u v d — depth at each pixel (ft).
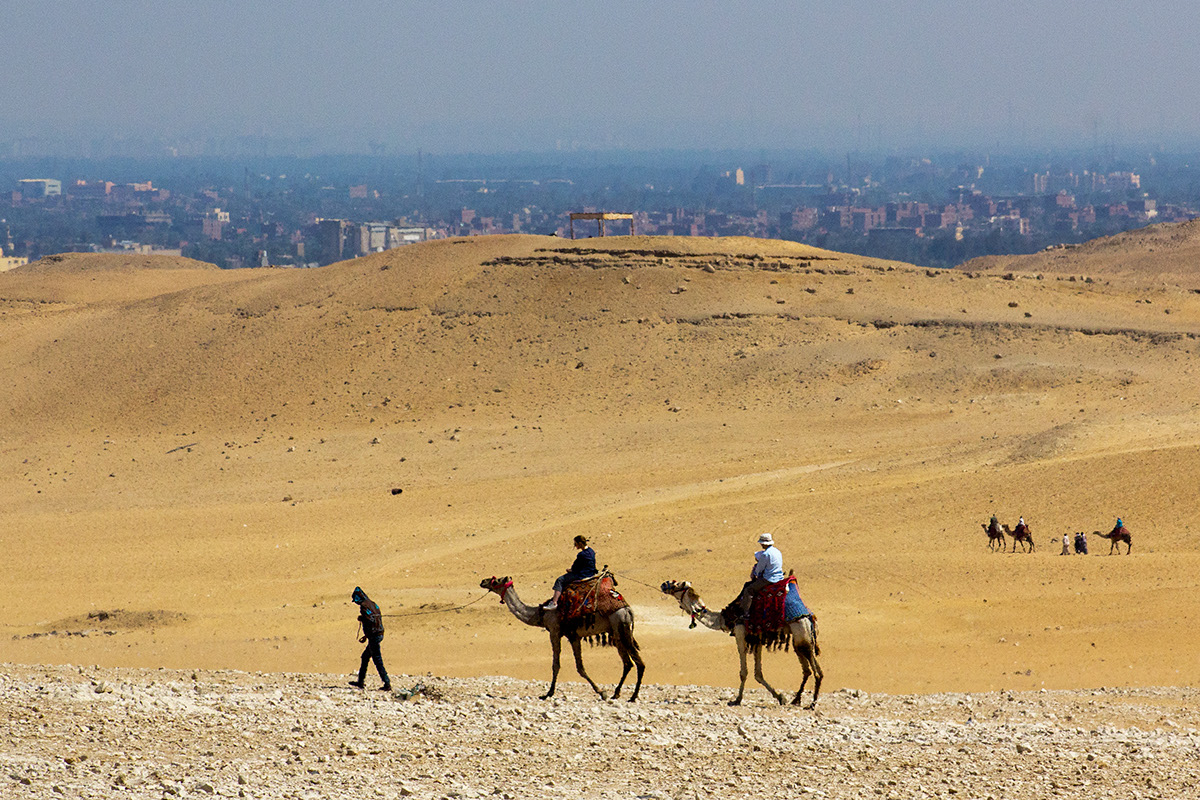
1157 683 233.76
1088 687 232.53
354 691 190.08
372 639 196.65
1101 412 622.13
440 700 183.01
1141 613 288.30
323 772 128.26
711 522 443.73
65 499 633.61
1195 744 154.92
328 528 517.55
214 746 138.62
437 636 313.73
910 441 605.31
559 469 614.34
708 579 357.61
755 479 537.24
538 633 312.50
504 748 144.56
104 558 478.59
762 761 141.28
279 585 415.64
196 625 351.87
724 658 275.80
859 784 131.34
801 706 186.39
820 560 374.02
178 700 164.04
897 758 143.84
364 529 510.17
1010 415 640.17
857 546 393.29
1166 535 368.89
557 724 159.53
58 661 298.15
